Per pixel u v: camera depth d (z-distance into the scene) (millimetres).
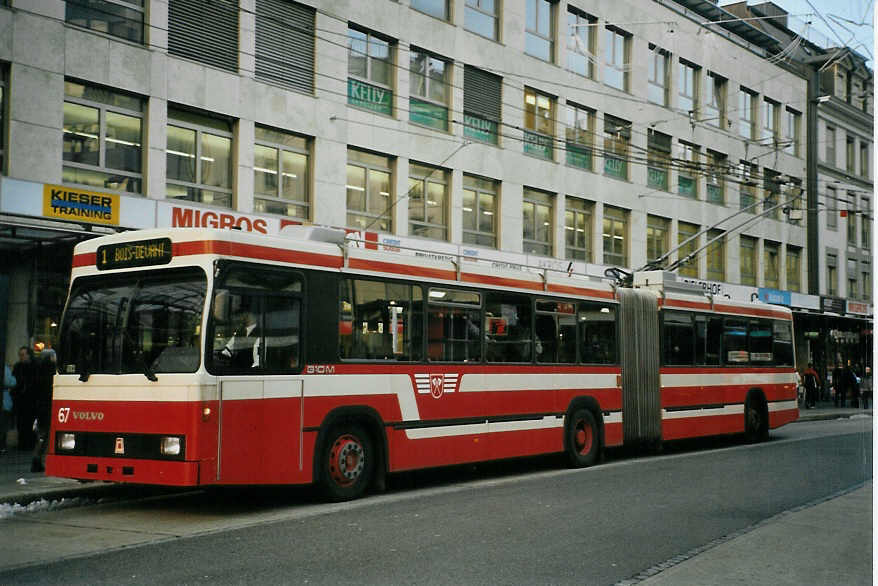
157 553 7871
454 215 24719
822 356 42844
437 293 12539
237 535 8719
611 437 15945
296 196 20922
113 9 17641
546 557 7746
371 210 22688
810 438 21797
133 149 17922
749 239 38938
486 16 26094
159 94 18094
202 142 19141
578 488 12305
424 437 12133
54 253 16750
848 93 46625
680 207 34000
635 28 31734
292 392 10367
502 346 13641
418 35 23672
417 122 23859
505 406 13570
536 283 14453
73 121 16969
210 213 18625
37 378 14445
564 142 28688
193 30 18812
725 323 19516
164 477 9398
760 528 9016
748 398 20125
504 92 26344
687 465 15453
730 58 36969
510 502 10922
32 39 16297
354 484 11203
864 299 47375
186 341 9609
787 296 39375
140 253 10156
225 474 9562
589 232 29938
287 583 6762
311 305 10719
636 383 16656
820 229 43594
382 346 11641
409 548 8078
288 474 10258
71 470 10078
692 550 8047
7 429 16047
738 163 37562
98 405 10008
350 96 22094
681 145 34219
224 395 9609
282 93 20344
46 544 8375
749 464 15562
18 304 16328
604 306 16047
